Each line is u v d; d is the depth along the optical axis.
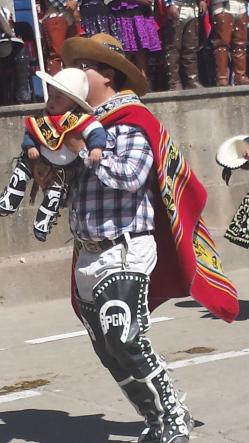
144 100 22.27
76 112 10.31
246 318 18.59
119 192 10.49
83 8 22.98
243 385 13.91
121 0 22.98
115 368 11.01
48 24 22.27
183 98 22.89
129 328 10.38
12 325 18.91
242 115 23.91
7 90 21.88
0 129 20.16
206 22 24.89
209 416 12.52
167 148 10.72
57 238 21.17
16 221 20.62
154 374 10.55
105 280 10.49
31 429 12.38
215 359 15.52
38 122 10.42
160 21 24.20
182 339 17.09
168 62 23.95
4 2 21.97
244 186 24.12
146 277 10.59
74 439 11.93
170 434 10.67
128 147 10.42
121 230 10.48
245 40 24.98
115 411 13.02
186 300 20.67
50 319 19.28
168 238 11.09
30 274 20.48
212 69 25.44
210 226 23.55
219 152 18.53
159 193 10.88
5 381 14.87
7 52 21.19
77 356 16.25
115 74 10.78
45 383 14.65
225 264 23.25
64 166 10.48
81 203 10.62
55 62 22.36
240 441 11.51
